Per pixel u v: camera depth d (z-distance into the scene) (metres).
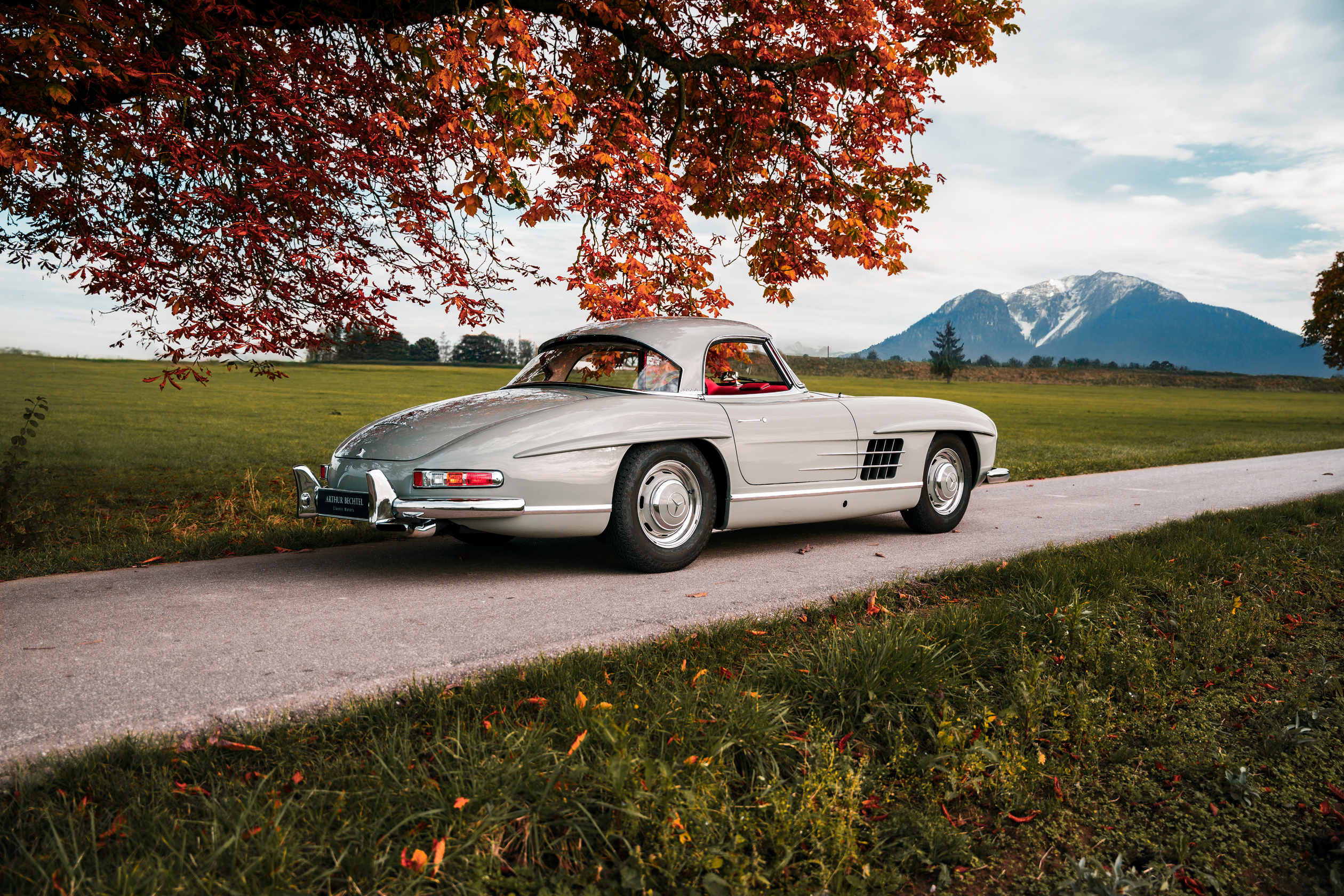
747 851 1.88
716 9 8.70
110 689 2.68
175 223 6.34
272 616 3.64
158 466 11.62
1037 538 6.12
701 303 7.77
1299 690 2.90
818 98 8.88
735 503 4.99
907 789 2.26
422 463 4.10
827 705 2.62
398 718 2.38
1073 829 2.16
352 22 6.70
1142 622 3.65
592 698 2.47
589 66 8.44
